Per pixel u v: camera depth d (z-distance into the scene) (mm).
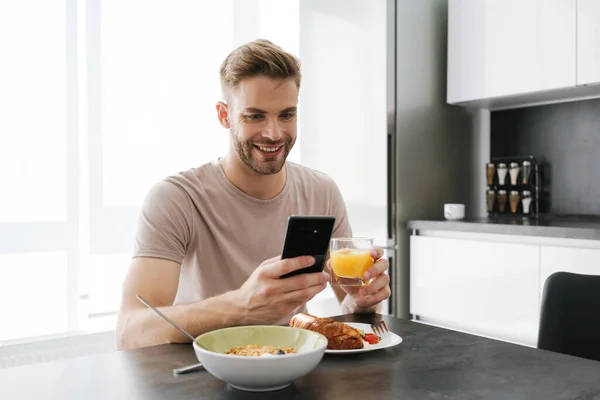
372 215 2805
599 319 1223
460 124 3066
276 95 1250
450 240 2582
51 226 2400
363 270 1171
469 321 2498
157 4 2695
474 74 2789
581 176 2795
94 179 2525
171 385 794
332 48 2980
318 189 1597
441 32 2996
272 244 1478
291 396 750
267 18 3104
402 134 2795
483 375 836
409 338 1051
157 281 1262
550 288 1277
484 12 2734
